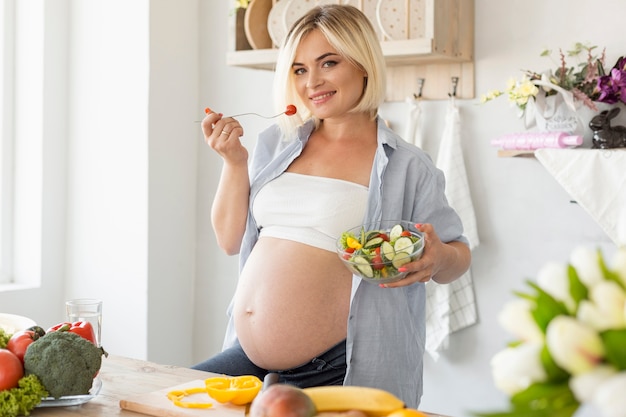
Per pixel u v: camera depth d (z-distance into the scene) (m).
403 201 1.77
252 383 1.33
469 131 2.58
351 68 1.74
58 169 3.08
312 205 1.74
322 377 1.75
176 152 3.06
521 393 0.72
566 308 0.74
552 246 2.46
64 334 1.33
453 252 1.69
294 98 1.84
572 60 2.39
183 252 3.13
